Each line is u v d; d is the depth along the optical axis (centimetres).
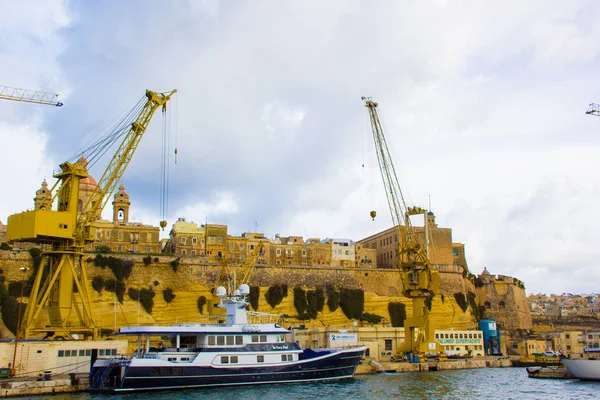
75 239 9800
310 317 15550
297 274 16312
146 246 17038
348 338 11856
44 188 17000
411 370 11819
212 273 15225
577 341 16575
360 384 8950
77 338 9488
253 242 18725
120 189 18650
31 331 9212
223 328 8219
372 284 17100
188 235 17800
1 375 7838
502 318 19062
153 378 7588
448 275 17850
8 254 13000
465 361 12762
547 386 9006
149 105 10775
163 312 14212
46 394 7456
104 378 7756
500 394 8100
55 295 9844
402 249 13312
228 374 8056
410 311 16775
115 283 13738
